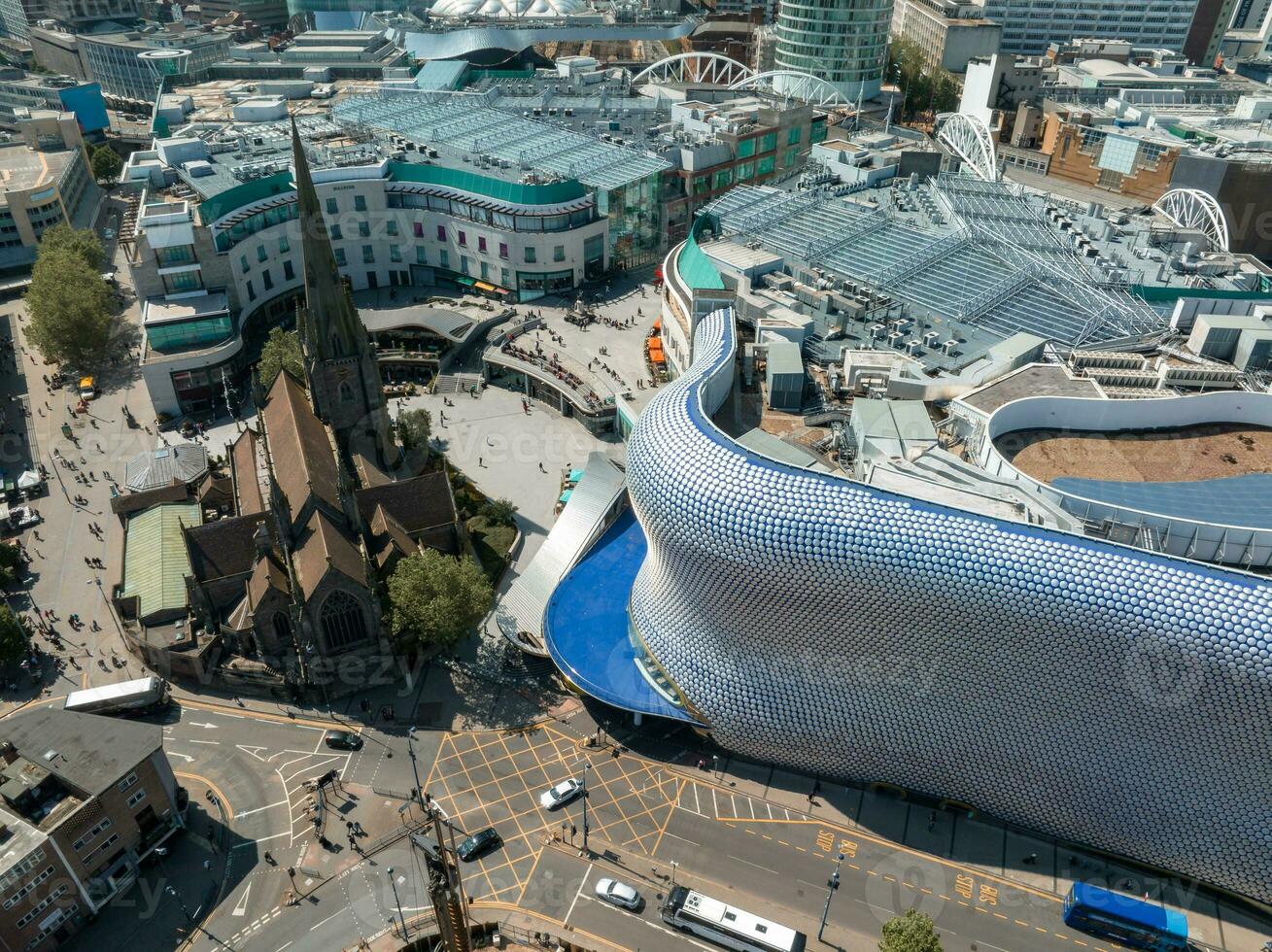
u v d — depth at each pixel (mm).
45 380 158500
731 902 78750
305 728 94562
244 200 164000
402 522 106500
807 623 79000
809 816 86438
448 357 161875
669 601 89188
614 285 190500
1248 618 64812
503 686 100250
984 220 145125
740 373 110750
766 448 92938
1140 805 76375
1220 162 192375
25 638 100000
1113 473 89375
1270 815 71688
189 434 142875
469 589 95688
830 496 75688
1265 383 101125
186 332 148125
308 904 78375
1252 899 76750
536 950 75500
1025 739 77625
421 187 182250
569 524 109375
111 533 121250
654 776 90250
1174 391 100500
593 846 83188
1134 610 66625
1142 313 116938
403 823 85000
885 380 105250
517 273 179625
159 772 80812
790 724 86562
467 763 91188
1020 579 69250
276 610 95250
